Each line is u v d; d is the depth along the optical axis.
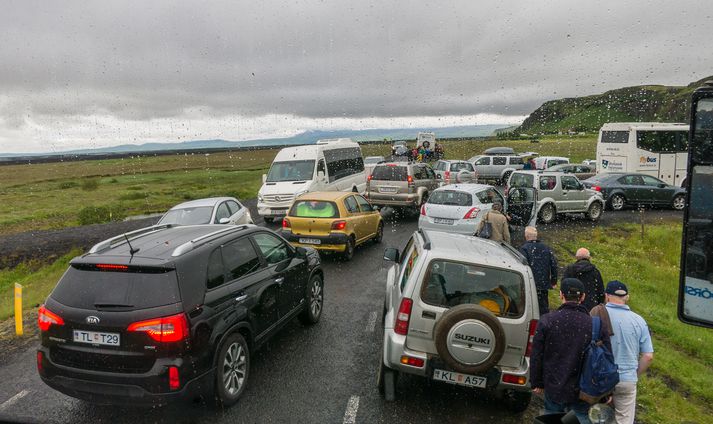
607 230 16.56
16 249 15.54
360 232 12.05
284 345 6.38
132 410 4.69
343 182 19.53
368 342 6.49
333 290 9.07
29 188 51.47
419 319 4.54
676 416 5.01
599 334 3.60
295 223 11.19
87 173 87.62
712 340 7.66
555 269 6.72
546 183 17.45
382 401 4.91
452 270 4.61
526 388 4.36
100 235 17.36
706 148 2.04
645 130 24.23
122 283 4.18
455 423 4.55
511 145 84.94
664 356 6.74
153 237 5.17
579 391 3.52
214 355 4.40
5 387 5.29
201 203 11.77
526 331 4.43
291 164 17.55
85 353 4.10
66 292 4.27
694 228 2.08
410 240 6.23
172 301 4.11
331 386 5.21
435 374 4.46
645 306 9.12
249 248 5.59
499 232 8.91
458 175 26.25
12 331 7.40
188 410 4.68
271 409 4.70
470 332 4.11
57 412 4.65
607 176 21.97
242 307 4.94
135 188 45.44
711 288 2.06
